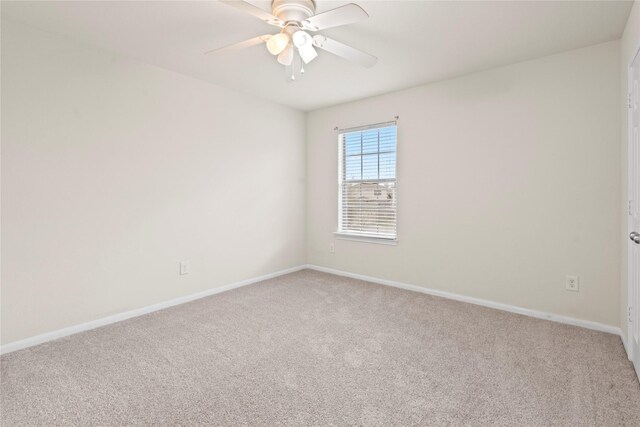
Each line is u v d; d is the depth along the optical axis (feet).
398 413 5.49
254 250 13.48
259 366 7.02
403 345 7.97
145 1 6.80
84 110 8.77
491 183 10.46
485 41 8.46
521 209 9.93
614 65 8.40
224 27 7.86
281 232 14.61
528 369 6.84
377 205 13.43
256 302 11.12
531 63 9.60
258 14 6.19
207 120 11.66
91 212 8.98
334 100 13.71
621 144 8.21
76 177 8.68
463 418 5.36
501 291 10.40
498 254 10.41
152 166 10.24
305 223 15.74
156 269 10.43
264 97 13.37
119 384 6.36
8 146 7.61
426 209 11.94
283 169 14.60
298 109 15.11
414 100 12.06
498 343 8.04
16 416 5.43
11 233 7.70
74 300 8.72
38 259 8.11
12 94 7.63
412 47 8.80
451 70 10.41
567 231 9.21
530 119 9.67
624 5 6.83
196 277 11.51
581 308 9.05
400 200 12.62
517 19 7.39
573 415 5.41
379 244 13.33
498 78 10.18
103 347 7.90
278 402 5.80
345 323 9.32
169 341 8.22
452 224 11.34
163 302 10.61
